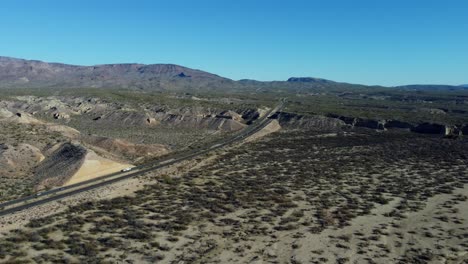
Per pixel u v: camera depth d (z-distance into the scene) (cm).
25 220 4962
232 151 10775
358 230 4969
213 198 6212
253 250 4328
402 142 12712
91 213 5319
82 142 10088
